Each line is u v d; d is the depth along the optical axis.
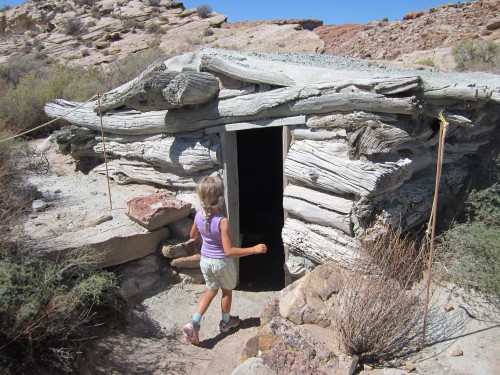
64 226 5.08
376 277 3.62
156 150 5.87
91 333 4.20
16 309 3.55
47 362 3.66
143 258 5.05
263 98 4.71
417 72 6.82
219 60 5.00
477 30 29.89
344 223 4.16
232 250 3.92
